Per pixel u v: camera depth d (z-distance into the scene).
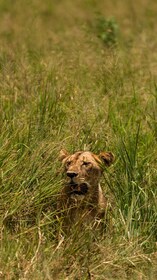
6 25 31.11
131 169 15.00
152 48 24.97
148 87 20.38
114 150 15.73
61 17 34.59
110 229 14.09
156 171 15.27
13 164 14.66
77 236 13.38
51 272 12.70
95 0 37.25
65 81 19.47
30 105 17.55
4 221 13.96
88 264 13.04
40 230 13.70
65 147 15.48
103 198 14.41
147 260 13.31
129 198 14.69
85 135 16.20
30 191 14.59
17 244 13.20
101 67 20.48
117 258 13.19
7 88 18.81
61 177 14.61
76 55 21.95
